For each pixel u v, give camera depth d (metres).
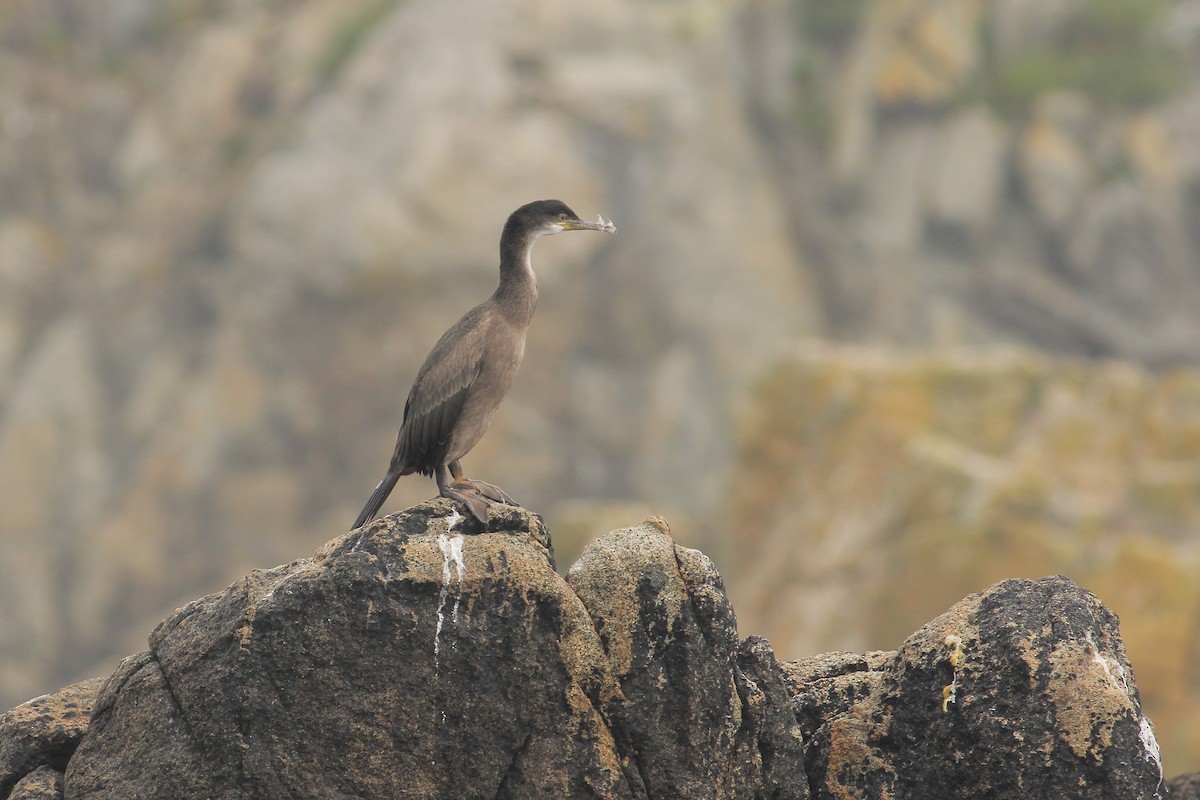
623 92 60.97
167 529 57.84
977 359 30.09
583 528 30.67
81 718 7.31
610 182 60.69
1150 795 6.49
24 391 60.09
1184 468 27.47
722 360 58.84
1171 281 60.59
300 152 61.09
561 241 58.84
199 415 58.78
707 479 56.94
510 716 6.74
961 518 26.56
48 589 57.53
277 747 6.60
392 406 59.09
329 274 58.47
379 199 59.03
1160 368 60.00
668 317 59.12
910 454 28.02
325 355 59.22
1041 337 60.72
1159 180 60.91
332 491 58.91
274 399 58.84
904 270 61.09
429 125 59.84
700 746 6.85
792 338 59.59
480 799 6.70
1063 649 6.75
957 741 6.83
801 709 7.49
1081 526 25.98
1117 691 6.61
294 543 57.97
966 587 25.97
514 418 57.91
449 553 6.85
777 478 30.56
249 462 58.81
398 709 6.68
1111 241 60.66
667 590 6.95
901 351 59.59
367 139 60.91
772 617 28.11
